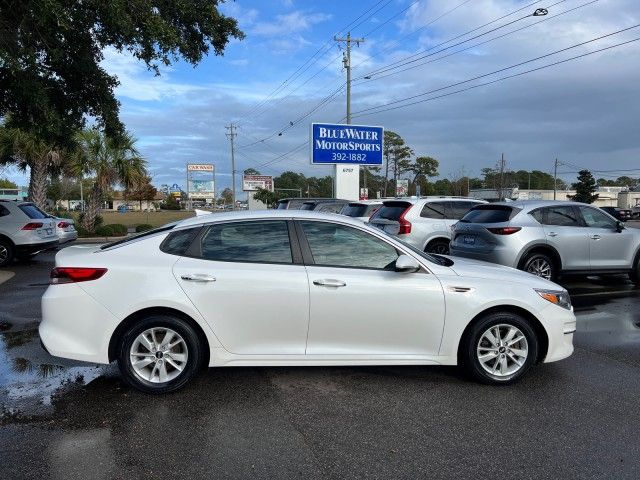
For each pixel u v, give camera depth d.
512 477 3.21
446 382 4.74
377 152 27.80
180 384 4.41
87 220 25.06
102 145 24.25
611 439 3.69
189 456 3.43
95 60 12.31
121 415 4.02
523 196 87.25
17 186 93.44
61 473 3.21
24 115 12.37
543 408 4.20
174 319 4.38
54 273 4.46
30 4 8.80
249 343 4.47
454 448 3.55
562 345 4.79
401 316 4.53
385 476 3.21
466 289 4.59
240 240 4.60
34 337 6.18
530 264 8.73
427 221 10.80
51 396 4.38
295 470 3.27
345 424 3.90
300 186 121.44
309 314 4.46
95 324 4.32
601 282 10.30
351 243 4.68
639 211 57.59
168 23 10.70
